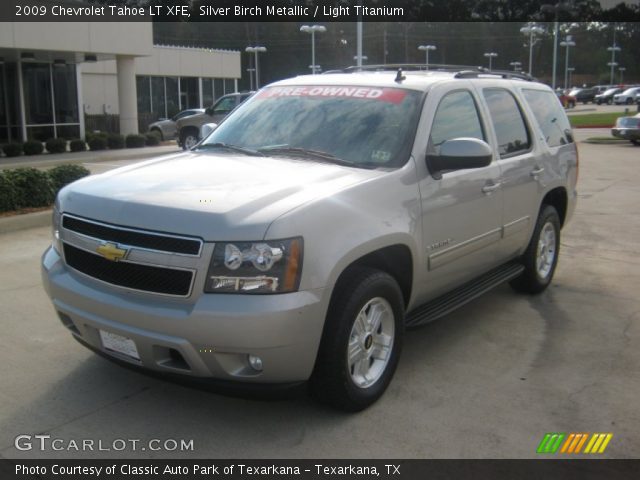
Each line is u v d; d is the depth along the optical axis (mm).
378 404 4117
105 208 3723
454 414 4016
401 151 4348
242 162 4387
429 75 5184
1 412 3957
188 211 3482
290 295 3385
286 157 4484
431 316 4613
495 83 5648
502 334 5363
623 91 73812
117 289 3617
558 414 4047
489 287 5324
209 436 3738
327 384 3762
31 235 8352
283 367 3449
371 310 4008
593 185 13812
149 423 3865
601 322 5676
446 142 4371
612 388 4414
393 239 3965
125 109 25812
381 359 4125
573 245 8492
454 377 4535
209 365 3432
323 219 3582
